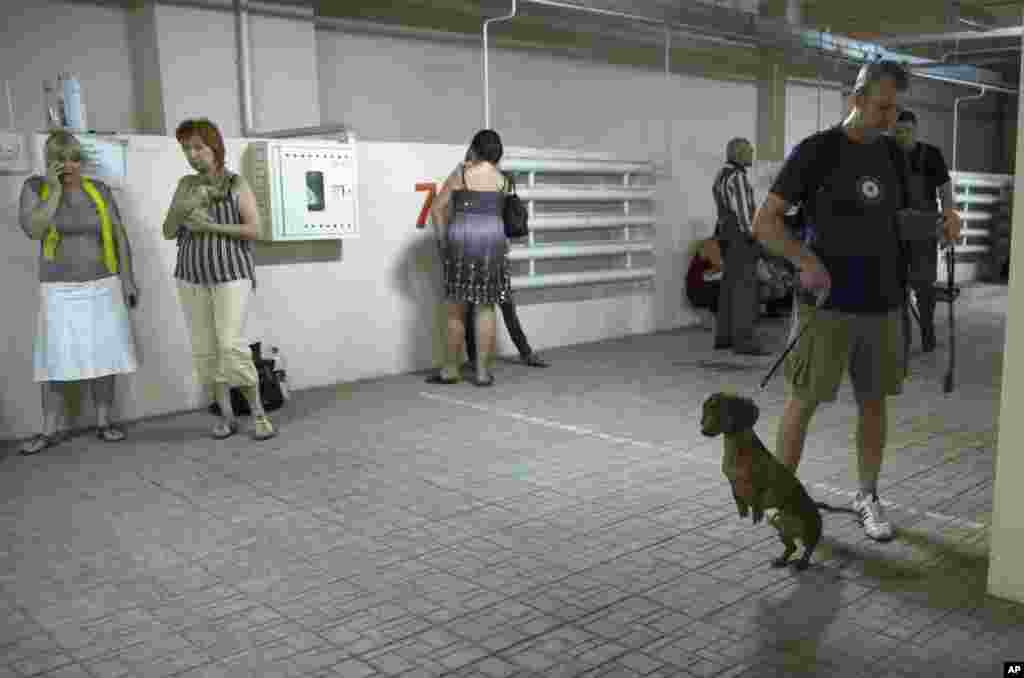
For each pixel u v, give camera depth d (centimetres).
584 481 426
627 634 276
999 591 297
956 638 271
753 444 306
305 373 630
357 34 765
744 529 362
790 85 1164
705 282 880
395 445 490
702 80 1055
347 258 642
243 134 676
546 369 698
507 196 635
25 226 462
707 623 282
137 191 540
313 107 715
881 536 344
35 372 486
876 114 310
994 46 1133
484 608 295
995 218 1272
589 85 950
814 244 324
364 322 657
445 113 837
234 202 476
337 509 392
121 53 649
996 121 1702
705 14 834
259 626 285
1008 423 288
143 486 426
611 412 559
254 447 490
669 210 884
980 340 803
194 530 369
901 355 337
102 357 488
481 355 635
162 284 556
